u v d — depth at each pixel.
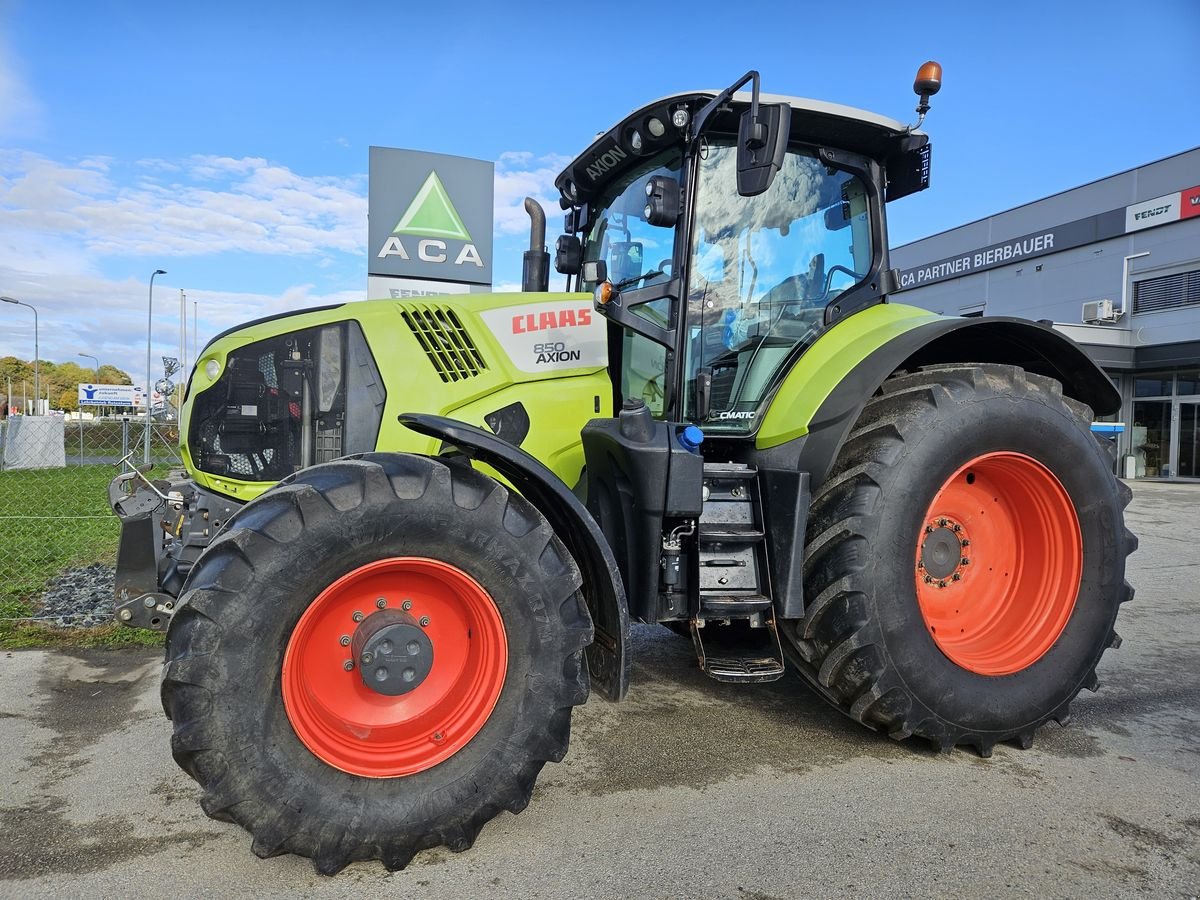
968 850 2.33
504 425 3.05
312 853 2.11
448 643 2.40
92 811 2.55
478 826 2.28
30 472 13.38
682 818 2.51
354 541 2.16
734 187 3.23
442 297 3.14
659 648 4.52
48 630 4.68
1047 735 3.25
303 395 2.83
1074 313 21.00
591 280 3.16
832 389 3.00
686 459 2.75
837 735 3.21
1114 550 3.18
